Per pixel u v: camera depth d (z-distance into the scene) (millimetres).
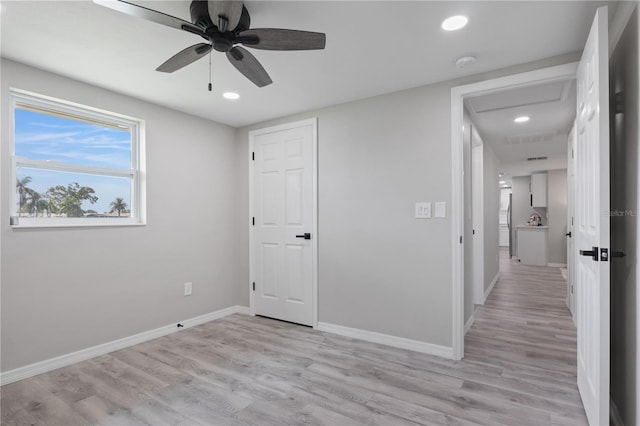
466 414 1956
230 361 2688
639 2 1491
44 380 2389
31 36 2066
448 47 2223
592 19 1901
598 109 1587
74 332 2686
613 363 1967
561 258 7656
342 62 2428
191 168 3604
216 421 1910
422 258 2861
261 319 3811
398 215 2979
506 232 11930
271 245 3820
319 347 2969
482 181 4469
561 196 7664
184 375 2455
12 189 2416
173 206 3430
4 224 2346
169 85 2818
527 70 2438
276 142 3768
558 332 3357
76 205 2809
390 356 2768
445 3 1766
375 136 3096
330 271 3373
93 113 2908
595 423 1674
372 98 3111
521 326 3549
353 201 3221
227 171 4012
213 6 1466
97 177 2943
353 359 2713
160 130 3318
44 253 2535
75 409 2033
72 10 1808
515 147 5309
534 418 1913
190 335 3295
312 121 3473
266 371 2508
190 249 3582
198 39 2109
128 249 3053
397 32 2041
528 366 2574
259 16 1876
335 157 3336
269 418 1934
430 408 2018
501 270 7129
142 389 2260
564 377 2395
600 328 1578
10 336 2363
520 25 1967
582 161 2062
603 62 1565
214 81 2744
